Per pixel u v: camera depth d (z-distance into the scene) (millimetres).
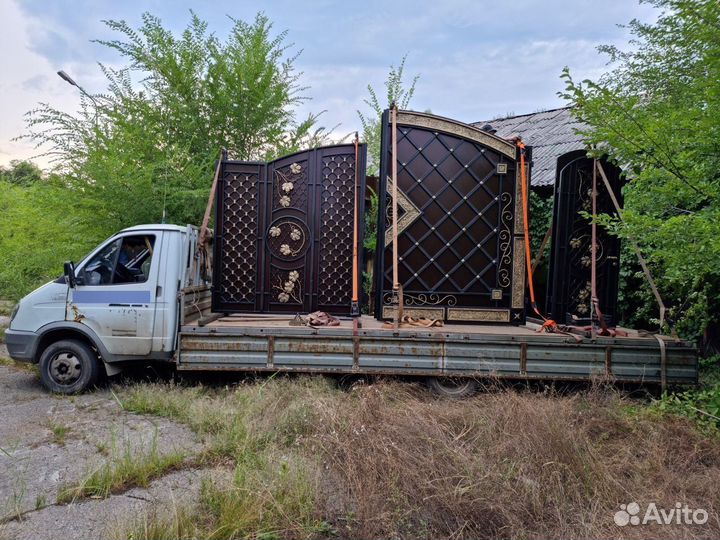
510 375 5145
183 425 4426
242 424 4098
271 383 5082
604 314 5797
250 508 2836
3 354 7039
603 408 4594
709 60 3730
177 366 5168
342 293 6125
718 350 6668
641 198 4727
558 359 5152
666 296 6762
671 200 4391
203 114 8984
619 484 3207
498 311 6012
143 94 8680
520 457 3381
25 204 10414
